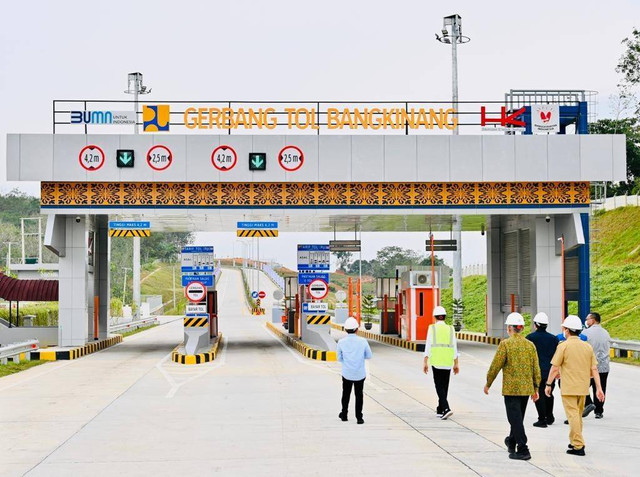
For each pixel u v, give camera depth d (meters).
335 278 136.00
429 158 29.38
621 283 42.78
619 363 25.91
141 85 58.22
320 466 9.96
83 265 29.88
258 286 110.81
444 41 44.16
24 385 19.34
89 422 13.56
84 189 28.95
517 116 30.45
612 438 12.10
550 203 30.09
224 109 29.23
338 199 29.61
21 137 28.47
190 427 13.01
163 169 28.75
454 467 9.89
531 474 9.51
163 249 168.25
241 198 29.33
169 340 41.69
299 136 29.16
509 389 10.55
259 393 17.56
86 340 31.56
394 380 20.48
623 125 60.47
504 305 37.16
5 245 89.75
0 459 10.53
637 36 57.94
